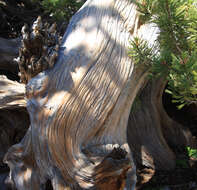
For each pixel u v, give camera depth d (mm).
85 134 3338
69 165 3264
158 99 5281
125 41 3477
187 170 5219
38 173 3621
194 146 5988
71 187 3338
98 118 3352
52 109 3172
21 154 3688
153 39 3447
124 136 3742
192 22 2656
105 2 3572
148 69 3434
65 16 5203
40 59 3164
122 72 3424
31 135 3389
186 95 2480
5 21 6121
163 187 4746
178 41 2830
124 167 3025
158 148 5289
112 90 3391
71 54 3330
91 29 3445
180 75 2463
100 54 3348
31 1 6203
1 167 4703
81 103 3254
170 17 2629
